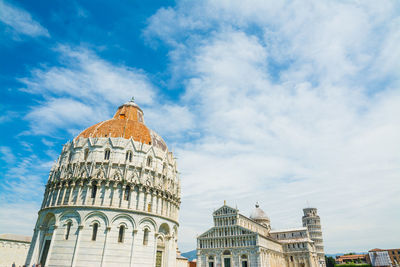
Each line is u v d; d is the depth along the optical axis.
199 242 128.50
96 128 70.62
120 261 53.00
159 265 61.16
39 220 59.84
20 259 99.44
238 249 115.81
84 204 55.66
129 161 63.47
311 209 189.00
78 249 51.75
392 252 193.75
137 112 86.44
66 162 63.44
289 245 152.00
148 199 61.34
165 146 78.25
